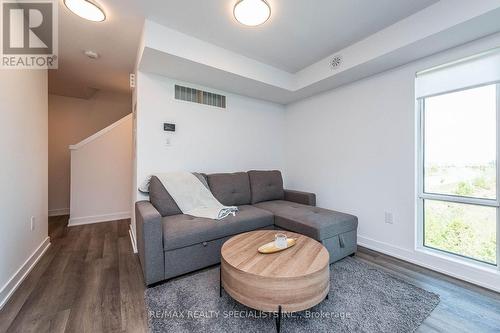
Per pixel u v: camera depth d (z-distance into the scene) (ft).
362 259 7.48
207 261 6.57
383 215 8.07
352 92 9.09
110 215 12.27
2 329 4.28
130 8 5.99
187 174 8.43
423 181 7.38
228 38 7.42
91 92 13.79
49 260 7.28
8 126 5.50
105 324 4.43
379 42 7.01
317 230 6.65
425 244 7.37
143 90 8.10
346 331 4.28
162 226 6.21
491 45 5.79
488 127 6.06
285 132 12.56
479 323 4.51
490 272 5.75
